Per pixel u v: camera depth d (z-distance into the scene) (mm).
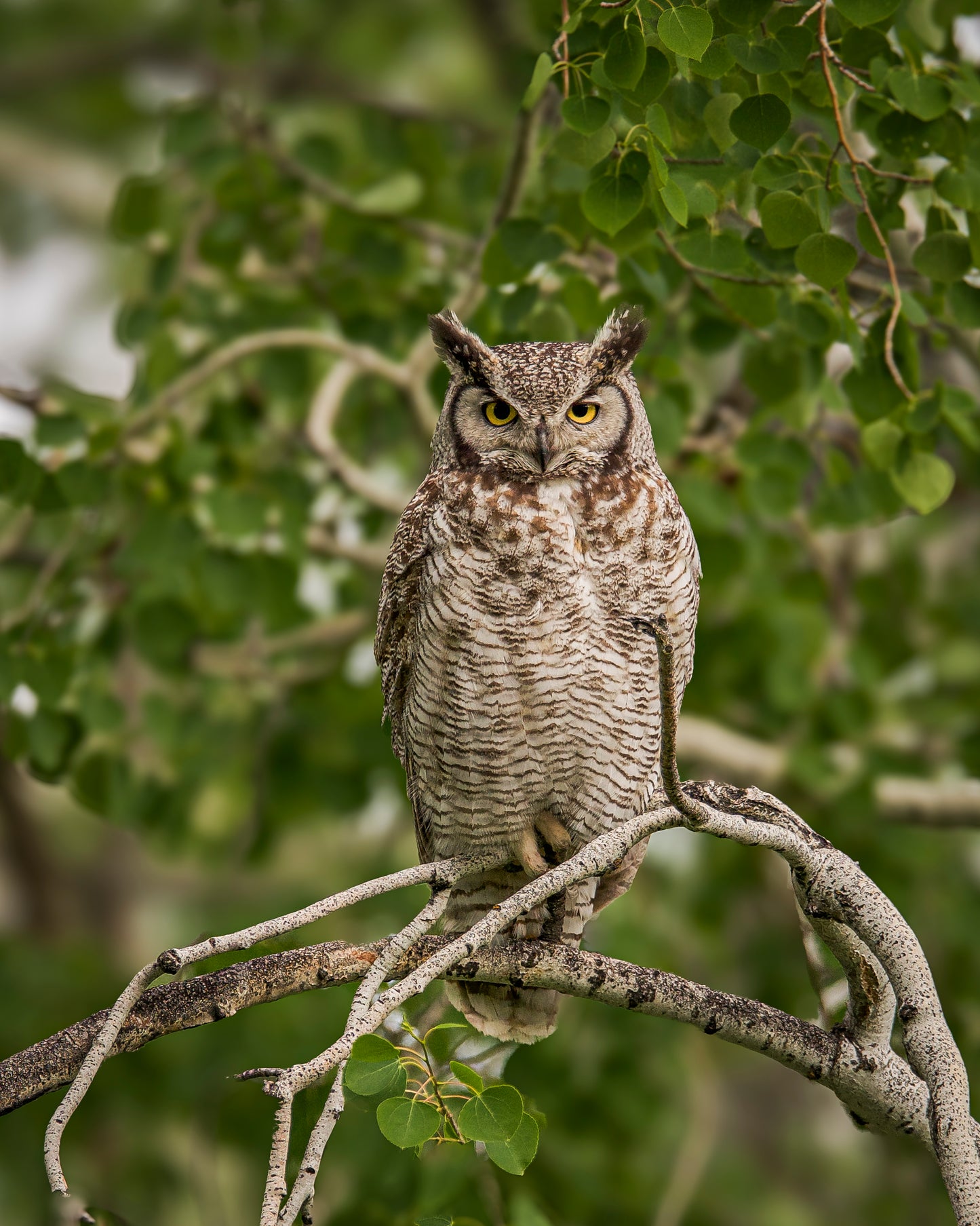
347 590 12922
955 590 14188
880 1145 15203
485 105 17109
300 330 10859
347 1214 9555
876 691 12539
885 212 6930
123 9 18625
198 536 10742
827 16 6715
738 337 9438
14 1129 11305
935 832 12664
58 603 10586
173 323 11289
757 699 12797
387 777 13008
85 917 20109
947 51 7992
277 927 5406
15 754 10375
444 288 11297
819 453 10656
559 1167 11273
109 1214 5758
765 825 5797
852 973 6094
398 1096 5453
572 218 8328
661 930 13141
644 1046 12242
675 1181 11102
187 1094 11250
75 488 9836
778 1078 17469
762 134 6055
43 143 19312
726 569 11383
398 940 5758
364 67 17281
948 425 8500
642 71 5777
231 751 12922
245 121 11133
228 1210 10250
